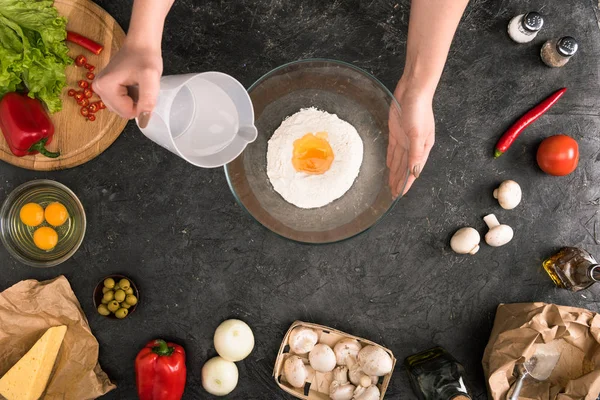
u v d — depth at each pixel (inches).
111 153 59.6
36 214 57.9
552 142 58.8
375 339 61.1
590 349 57.4
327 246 60.8
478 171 61.2
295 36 60.0
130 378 60.4
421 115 51.5
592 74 61.1
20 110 53.6
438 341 61.2
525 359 56.1
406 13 60.2
